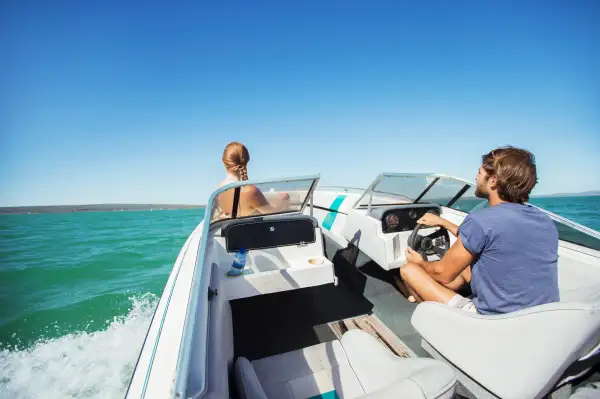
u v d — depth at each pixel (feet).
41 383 12.28
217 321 4.46
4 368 13.43
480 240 4.42
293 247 8.04
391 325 7.97
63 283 27.14
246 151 8.24
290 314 8.52
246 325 8.01
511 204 4.52
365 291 9.95
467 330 4.28
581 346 3.16
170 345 3.52
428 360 3.37
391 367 4.26
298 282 7.31
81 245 47.91
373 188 10.03
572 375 3.90
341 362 5.90
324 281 7.56
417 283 6.25
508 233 4.23
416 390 2.52
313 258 8.11
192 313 3.05
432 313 4.95
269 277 7.07
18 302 21.98
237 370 4.20
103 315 19.39
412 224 10.19
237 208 8.67
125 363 13.48
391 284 10.43
